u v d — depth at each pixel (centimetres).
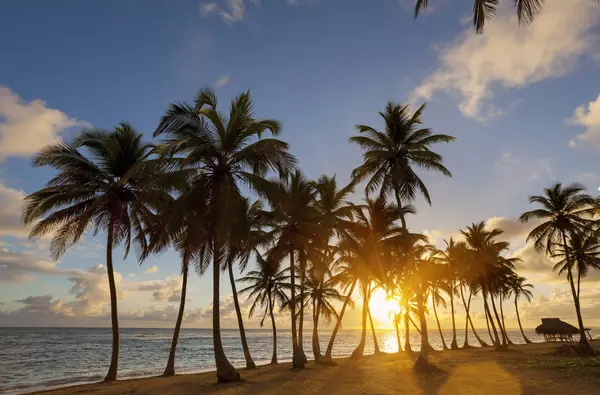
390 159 2469
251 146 1814
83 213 2052
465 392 1526
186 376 2261
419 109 2473
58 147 2025
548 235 3534
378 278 3136
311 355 5878
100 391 1631
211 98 1903
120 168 2238
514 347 5131
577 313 3425
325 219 2598
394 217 2991
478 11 1022
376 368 2484
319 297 3406
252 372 2358
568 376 1845
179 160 1742
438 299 5588
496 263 4406
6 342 7725
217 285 1864
